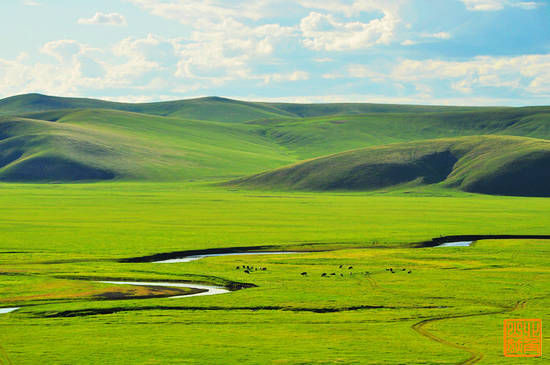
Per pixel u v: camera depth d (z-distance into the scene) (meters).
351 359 54.81
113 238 144.50
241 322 68.56
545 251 129.75
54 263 111.75
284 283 92.75
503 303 78.56
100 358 54.75
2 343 59.53
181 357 55.12
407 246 139.12
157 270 103.62
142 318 70.25
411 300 80.31
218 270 104.19
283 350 57.41
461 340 61.38
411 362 54.19
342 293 84.62
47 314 72.38
